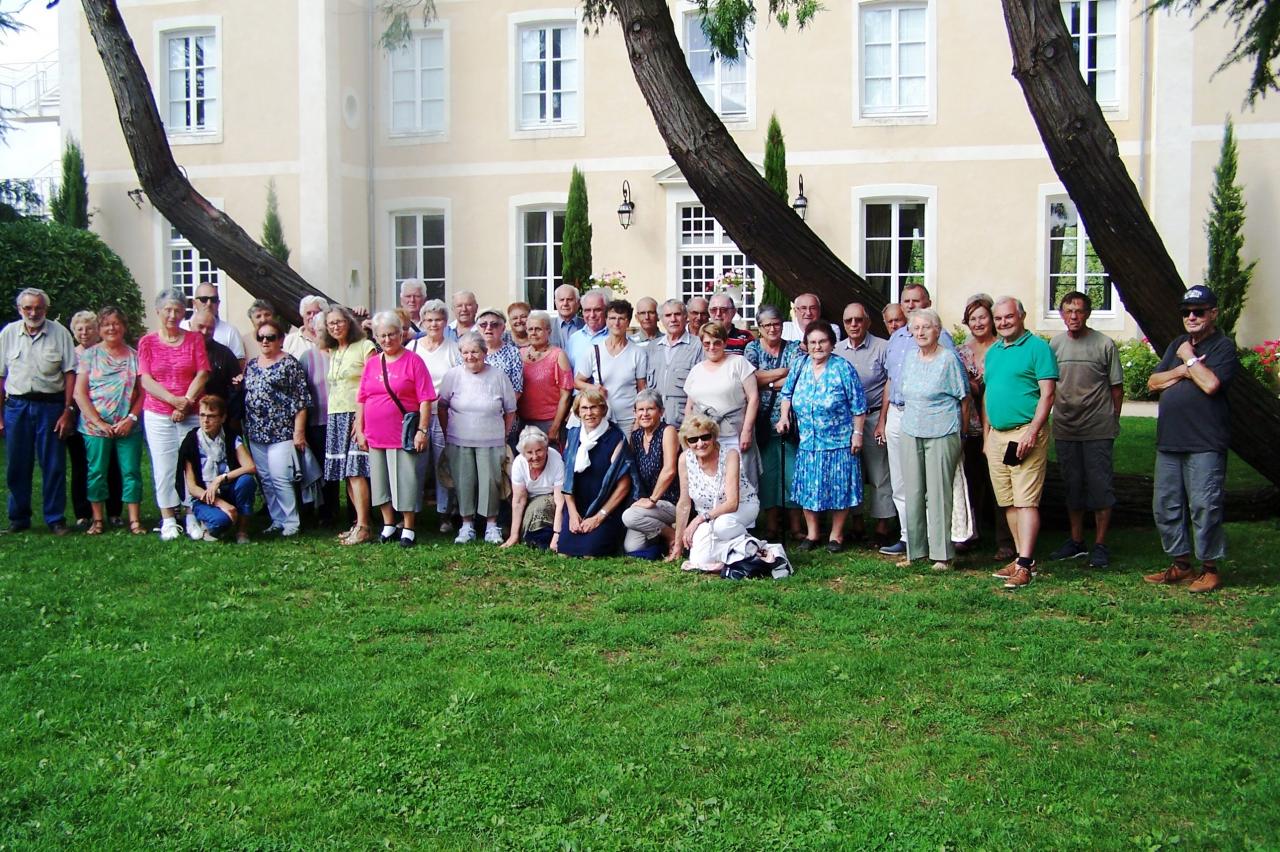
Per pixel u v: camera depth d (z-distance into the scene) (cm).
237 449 826
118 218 1930
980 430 756
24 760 441
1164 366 688
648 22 830
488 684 509
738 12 907
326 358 859
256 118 1848
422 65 1888
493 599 659
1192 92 1605
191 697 498
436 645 573
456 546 799
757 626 594
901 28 1712
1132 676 515
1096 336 749
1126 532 841
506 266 1869
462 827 389
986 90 1684
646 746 445
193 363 827
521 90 1855
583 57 1816
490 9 1845
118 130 1914
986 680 511
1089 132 736
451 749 445
